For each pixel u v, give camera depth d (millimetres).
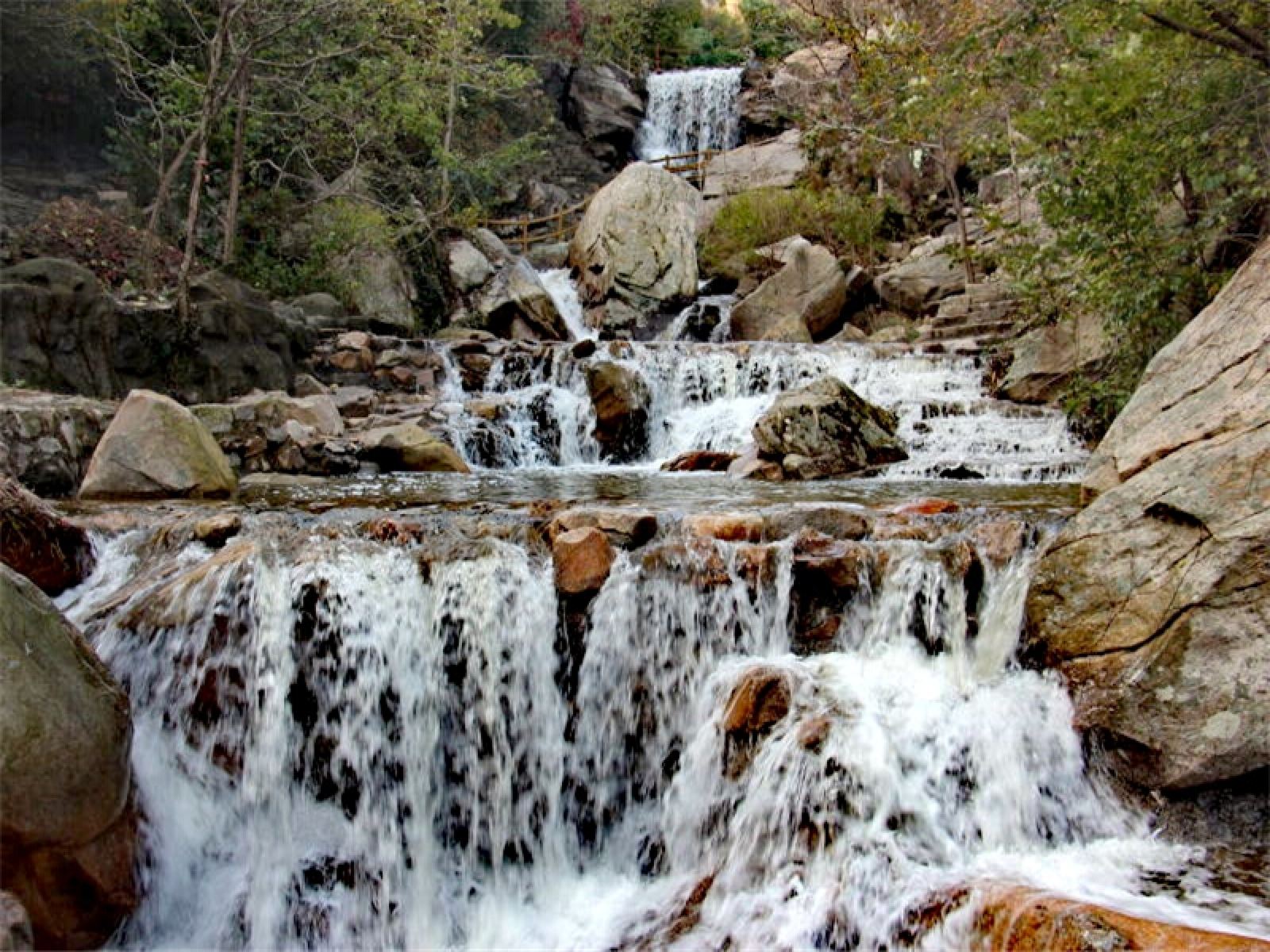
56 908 2498
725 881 3002
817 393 6680
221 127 10078
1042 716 3074
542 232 17484
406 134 13453
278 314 8461
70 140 11016
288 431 6723
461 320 12070
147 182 10547
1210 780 2770
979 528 3723
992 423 7246
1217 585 2887
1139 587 3088
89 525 4102
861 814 2883
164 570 3746
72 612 3594
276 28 9125
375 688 3471
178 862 3047
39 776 2377
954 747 3025
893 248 14180
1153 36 5559
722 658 3543
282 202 10766
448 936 3205
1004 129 9195
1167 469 3219
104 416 5789
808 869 2830
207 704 3346
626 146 21656
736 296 13336
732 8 27484
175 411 5402
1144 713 2906
